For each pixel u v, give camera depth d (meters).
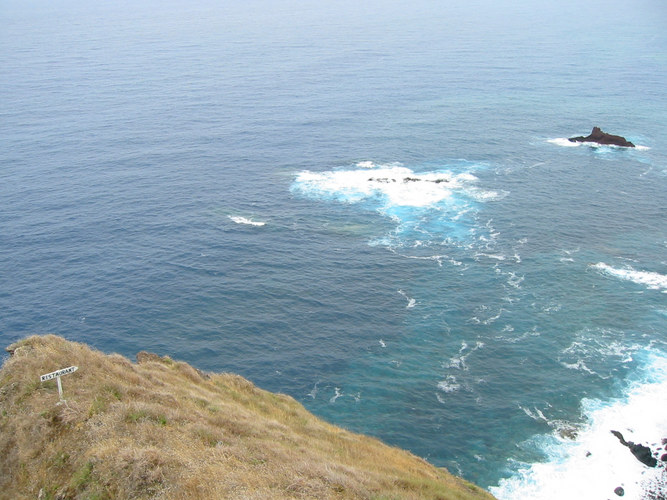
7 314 72.44
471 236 90.25
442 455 52.47
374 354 65.81
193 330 70.00
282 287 78.44
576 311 71.75
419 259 84.31
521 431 54.91
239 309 73.94
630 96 165.00
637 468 50.62
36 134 137.38
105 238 90.75
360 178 111.69
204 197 104.69
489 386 60.59
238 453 29.59
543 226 92.88
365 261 84.19
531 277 79.00
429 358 64.88
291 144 130.62
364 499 27.45
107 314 72.81
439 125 142.12
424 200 102.62
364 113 152.38
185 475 26.70
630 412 56.38
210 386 43.25
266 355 65.94
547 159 120.69
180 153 125.50
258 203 102.25
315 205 101.31
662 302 73.12
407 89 175.88
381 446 42.78
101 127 142.62
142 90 179.00
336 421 56.19
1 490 28.08
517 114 150.38
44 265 83.31
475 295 75.56
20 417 30.91
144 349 66.56
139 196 105.00
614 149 125.44
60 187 108.19
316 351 66.44
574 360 63.62
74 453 28.61
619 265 81.62
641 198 102.25
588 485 49.25
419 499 29.80
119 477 26.53
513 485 49.38
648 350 64.62
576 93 169.00
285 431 36.16
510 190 106.00
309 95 170.50
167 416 31.84
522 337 67.50
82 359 36.53
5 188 107.38
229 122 146.25
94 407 31.34
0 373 34.56
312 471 28.84
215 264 83.81
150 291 77.56
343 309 73.69
